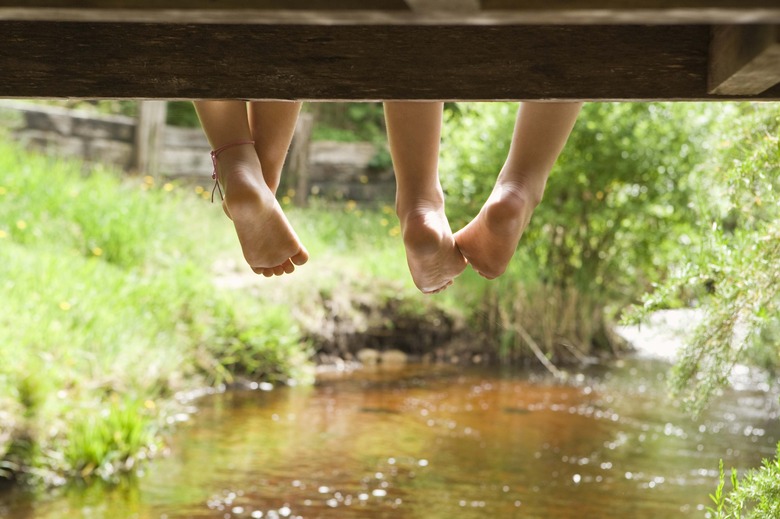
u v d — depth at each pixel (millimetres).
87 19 1375
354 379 8633
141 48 1839
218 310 8484
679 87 1760
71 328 6809
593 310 10703
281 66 1815
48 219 9172
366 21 1322
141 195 10508
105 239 9180
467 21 1285
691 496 5230
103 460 5285
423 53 1787
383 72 1797
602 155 9734
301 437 6332
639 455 6117
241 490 5121
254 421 6754
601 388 8555
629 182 9984
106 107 15328
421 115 2250
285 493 5105
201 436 6238
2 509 4621
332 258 10812
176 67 1832
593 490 5316
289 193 14008
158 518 4621
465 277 10711
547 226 10773
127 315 7578
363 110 17625
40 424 5238
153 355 7145
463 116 10961
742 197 3467
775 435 6707
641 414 7410
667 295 3416
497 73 1779
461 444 6301
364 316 9930
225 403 7328
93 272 8117
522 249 10789
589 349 10555
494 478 5520
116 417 5559
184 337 7957
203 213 11258
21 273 7254
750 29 1458
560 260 10828
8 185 9398
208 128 2258
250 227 2244
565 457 6020
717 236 3279
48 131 11938
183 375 7652
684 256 3471
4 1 1324
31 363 5562
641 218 10188
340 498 5055
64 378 5879
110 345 6762
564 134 2279
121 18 1358
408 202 2273
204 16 1332
